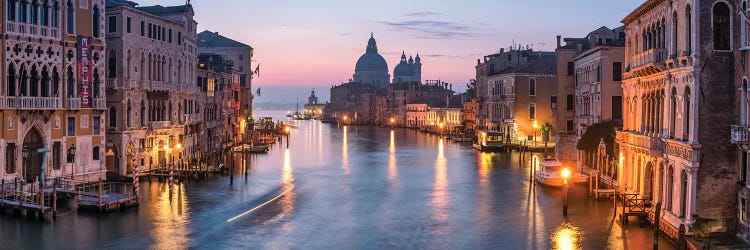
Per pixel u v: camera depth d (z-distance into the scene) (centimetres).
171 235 3378
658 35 3509
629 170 4016
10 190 4059
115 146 5344
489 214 3981
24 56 4391
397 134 15262
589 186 4825
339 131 17075
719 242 2881
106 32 5325
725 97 2967
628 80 4003
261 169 6538
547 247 3155
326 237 3378
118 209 3972
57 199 4244
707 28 2950
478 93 11812
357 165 7088
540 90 9206
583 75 6128
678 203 3128
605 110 5422
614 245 3155
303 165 7031
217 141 8362
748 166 2856
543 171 5225
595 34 6506
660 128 3434
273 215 3934
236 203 4319
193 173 5578
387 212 4059
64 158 4709
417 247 3181
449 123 16075
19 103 4303
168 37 6059
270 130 13825
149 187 4969
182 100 6419
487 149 9100
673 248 3064
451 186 5259
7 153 4309
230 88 9219
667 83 3291
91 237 3303
